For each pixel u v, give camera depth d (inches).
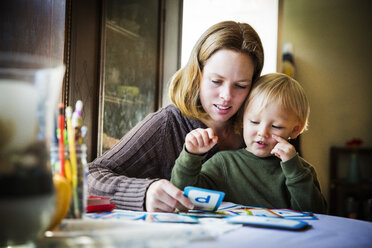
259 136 42.2
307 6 134.5
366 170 124.9
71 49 59.1
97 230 18.3
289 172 39.9
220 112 41.9
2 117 15.2
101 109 65.4
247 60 40.9
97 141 64.9
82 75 61.7
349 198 118.7
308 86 133.3
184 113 45.0
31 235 15.7
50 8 58.4
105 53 66.5
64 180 19.3
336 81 131.0
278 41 85.8
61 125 22.5
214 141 36.0
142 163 42.6
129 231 17.9
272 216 26.6
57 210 18.4
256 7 87.2
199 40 42.9
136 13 75.4
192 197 27.9
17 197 15.0
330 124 130.6
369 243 20.0
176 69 88.0
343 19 131.1
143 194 29.4
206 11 89.7
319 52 132.8
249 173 43.1
